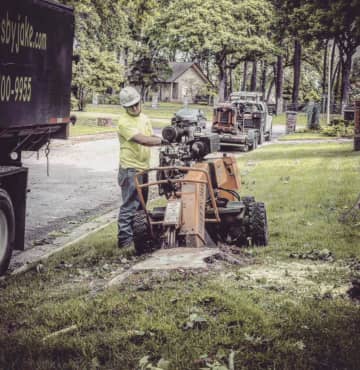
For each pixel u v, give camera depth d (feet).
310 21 125.39
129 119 28.02
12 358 14.55
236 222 26.30
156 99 260.21
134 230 25.98
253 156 77.97
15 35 25.70
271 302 17.42
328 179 49.11
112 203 46.80
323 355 14.03
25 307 18.69
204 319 15.76
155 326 15.61
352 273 20.80
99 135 116.78
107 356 14.38
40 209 43.80
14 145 28.30
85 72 177.99
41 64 28.63
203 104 306.14
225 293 17.88
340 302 17.34
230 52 222.07
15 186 27.99
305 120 192.34
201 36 215.72
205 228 26.21
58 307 17.84
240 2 217.97
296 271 21.36
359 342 14.57
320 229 29.32
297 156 73.67
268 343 14.62
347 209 34.71
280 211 35.35
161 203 41.96
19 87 26.45
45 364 14.05
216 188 26.96
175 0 222.48
